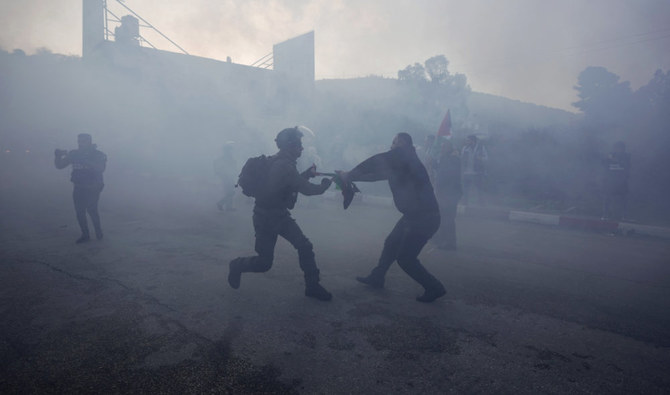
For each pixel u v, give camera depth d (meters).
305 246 3.50
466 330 3.05
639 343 2.90
